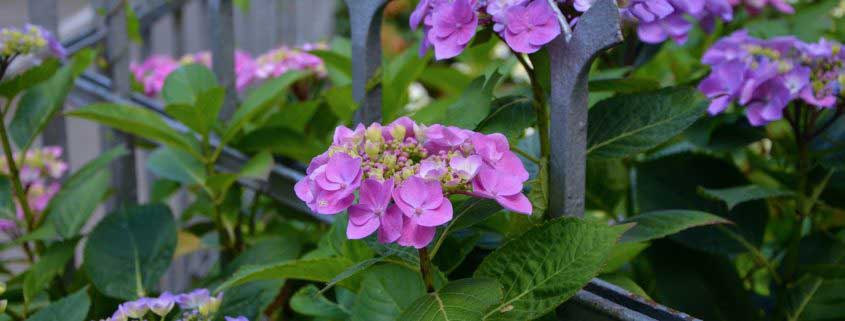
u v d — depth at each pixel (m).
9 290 1.71
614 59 1.77
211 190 1.75
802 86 1.50
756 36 1.91
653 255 1.59
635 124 1.42
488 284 1.29
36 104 1.78
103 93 2.01
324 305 1.54
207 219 2.19
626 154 1.41
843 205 1.59
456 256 1.42
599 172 1.67
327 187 1.25
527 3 1.33
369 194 1.24
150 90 2.18
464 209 1.34
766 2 1.93
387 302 1.37
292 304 1.55
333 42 1.95
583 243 1.30
